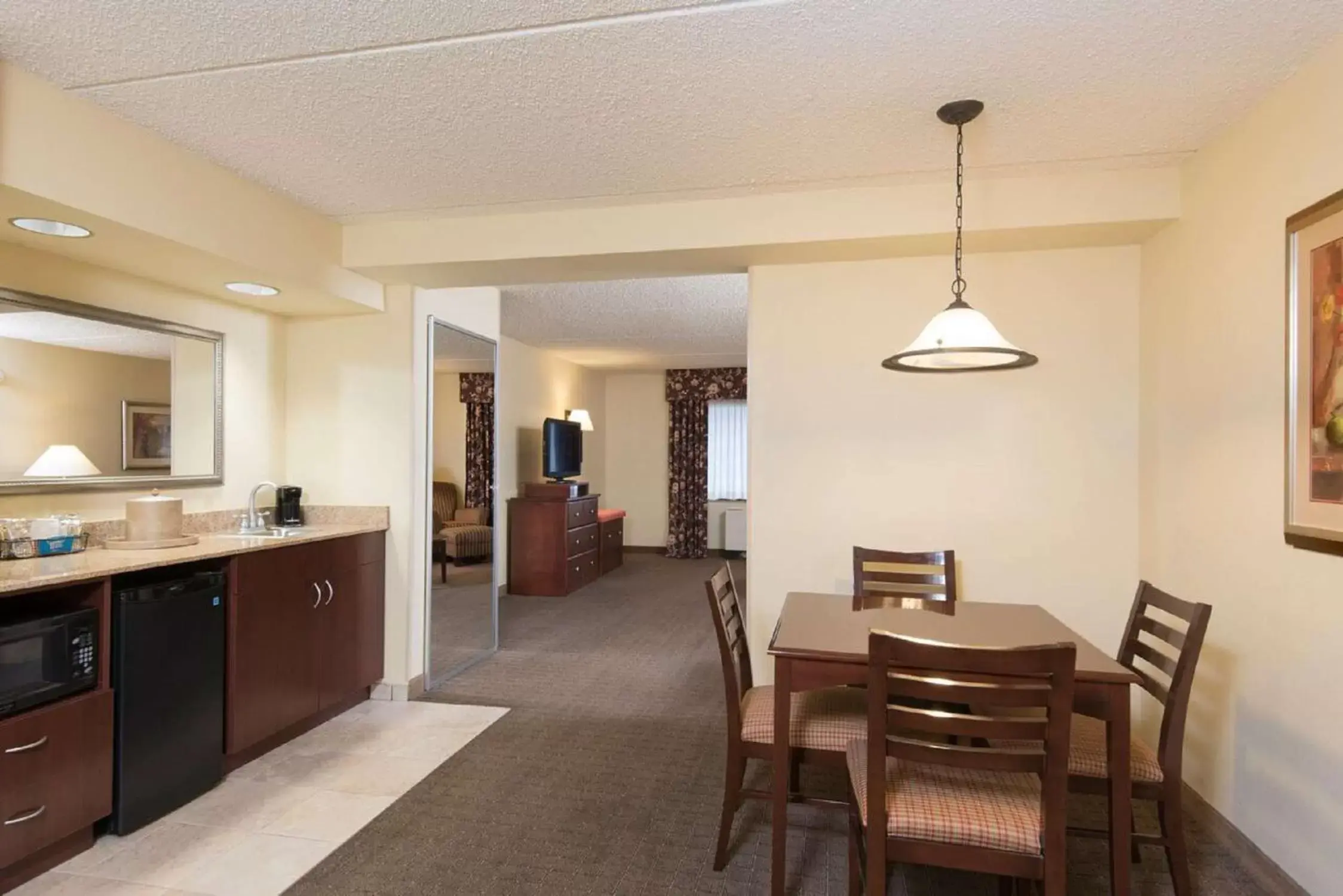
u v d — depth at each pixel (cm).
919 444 305
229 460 330
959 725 151
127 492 282
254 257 271
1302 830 192
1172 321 262
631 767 279
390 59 187
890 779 172
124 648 222
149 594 229
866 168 258
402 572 356
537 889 201
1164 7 164
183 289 304
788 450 316
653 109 214
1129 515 290
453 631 409
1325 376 180
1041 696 147
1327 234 179
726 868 211
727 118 220
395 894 198
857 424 310
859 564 286
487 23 171
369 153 245
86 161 208
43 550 237
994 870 153
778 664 191
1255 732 212
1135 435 289
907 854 157
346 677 328
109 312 271
